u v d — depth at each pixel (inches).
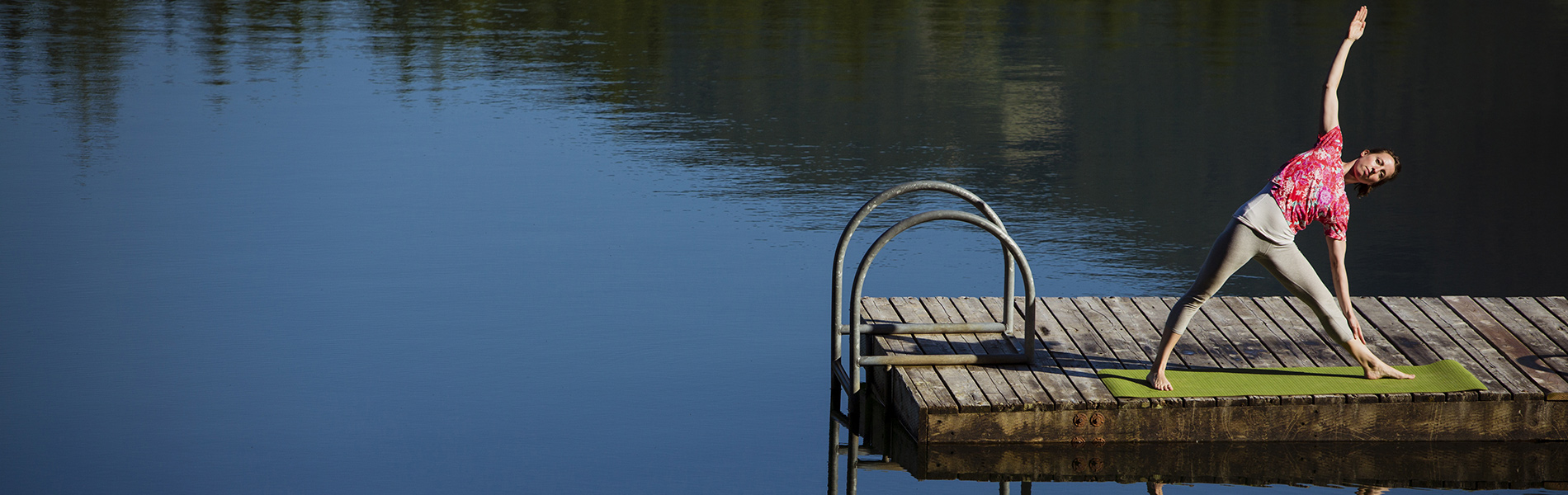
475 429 258.7
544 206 458.3
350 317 331.3
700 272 376.2
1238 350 276.4
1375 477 235.5
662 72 779.4
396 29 987.9
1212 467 240.5
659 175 510.6
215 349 305.1
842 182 498.0
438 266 381.4
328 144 569.0
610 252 397.1
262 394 276.8
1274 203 239.3
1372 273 375.6
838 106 663.8
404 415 265.3
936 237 418.3
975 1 1169.4
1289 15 1044.5
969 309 304.8
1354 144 562.6
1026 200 467.2
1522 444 250.1
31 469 236.2
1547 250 397.4
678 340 316.2
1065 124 613.3
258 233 418.0
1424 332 284.7
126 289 354.0
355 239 411.2
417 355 302.7
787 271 378.6
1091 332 289.9
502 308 340.5
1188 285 362.6
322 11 1111.0
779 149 559.5
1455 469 238.4
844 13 1081.4
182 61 815.1
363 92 710.5
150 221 430.9
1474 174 504.4
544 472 238.4
